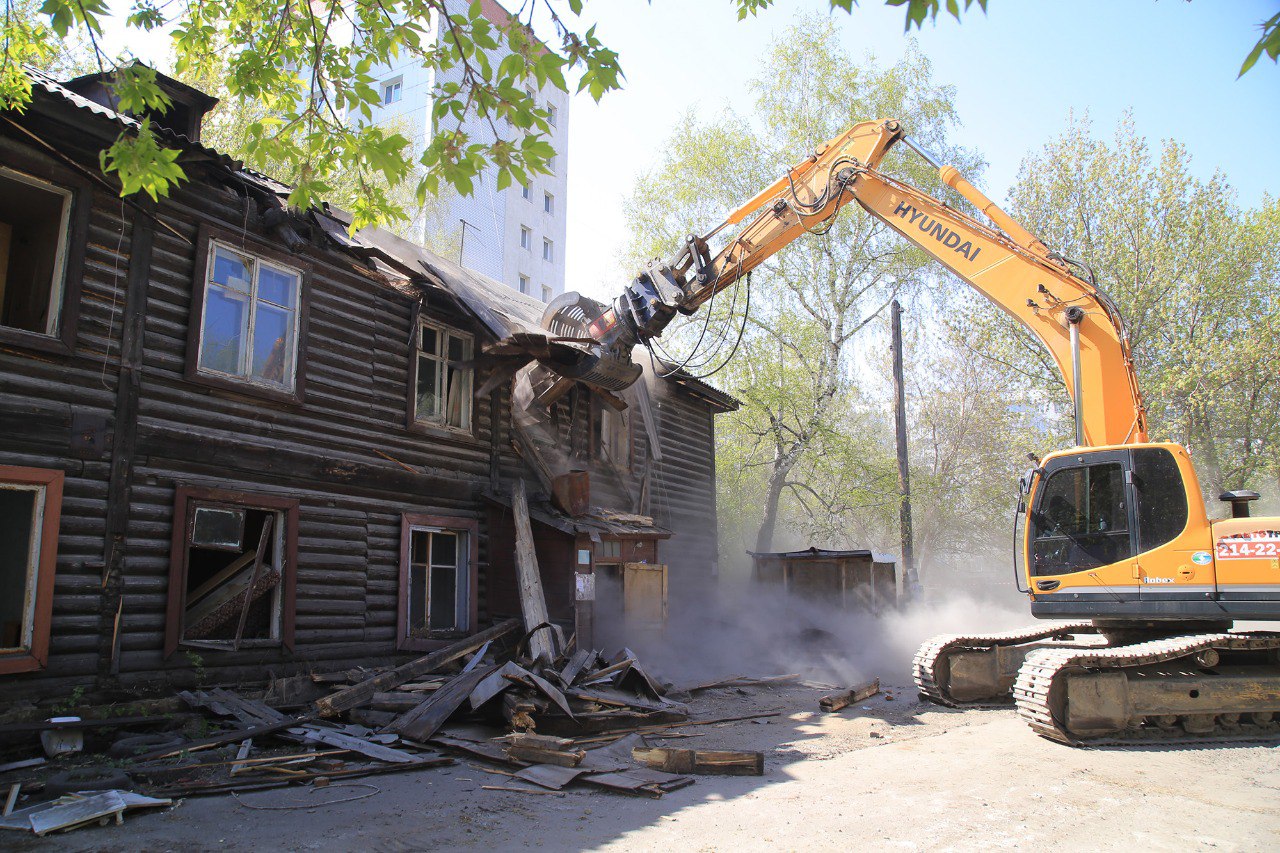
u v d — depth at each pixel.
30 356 8.03
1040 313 9.84
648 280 12.16
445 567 12.56
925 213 10.80
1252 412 24.39
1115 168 25.80
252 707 8.41
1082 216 25.81
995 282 10.20
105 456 8.46
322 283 10.95
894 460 28.50
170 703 8.45
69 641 7.97
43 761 7.01
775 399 24.38
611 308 12.41
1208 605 8.52
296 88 6.62
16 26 7.19
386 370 11.70
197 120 10.20
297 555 10.17
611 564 13.80
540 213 46.72
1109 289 24.89
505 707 8.28
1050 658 8.53
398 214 6.47
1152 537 8.84
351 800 6.02
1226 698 8.74
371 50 6.09
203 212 9.72
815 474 28.64
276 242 10.50
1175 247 24.88
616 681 10.23
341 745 7.31
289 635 9.91
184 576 8.97
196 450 9.23
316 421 10.66
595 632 13.44
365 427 11.33
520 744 7.17
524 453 14.09
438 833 5.23
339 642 10.55
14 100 7.50
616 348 12.18
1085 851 4.89
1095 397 9.38
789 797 6.14
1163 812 5.79
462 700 8.19
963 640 10.69
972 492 33.75
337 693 8.49
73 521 8.13
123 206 8.93
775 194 11.90
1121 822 5.52
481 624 12.72
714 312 25.53
